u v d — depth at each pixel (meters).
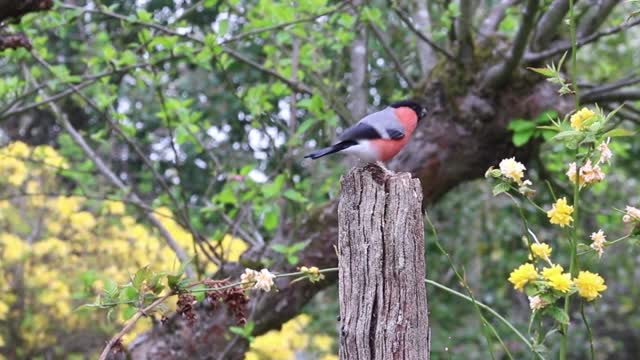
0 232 9.63
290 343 9.02
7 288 9.66
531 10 6.79
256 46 12.00
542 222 12.96
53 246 9.23
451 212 13.42
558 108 7.53
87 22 10.22
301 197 7.31
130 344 7.72
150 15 7.36
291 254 6.89
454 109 7.74
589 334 3.86
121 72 7.43
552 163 9.16
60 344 9.90
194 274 8.51
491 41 7.88
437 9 9.98
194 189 13.45
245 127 12.20
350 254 3.58
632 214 3.85
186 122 7.75
